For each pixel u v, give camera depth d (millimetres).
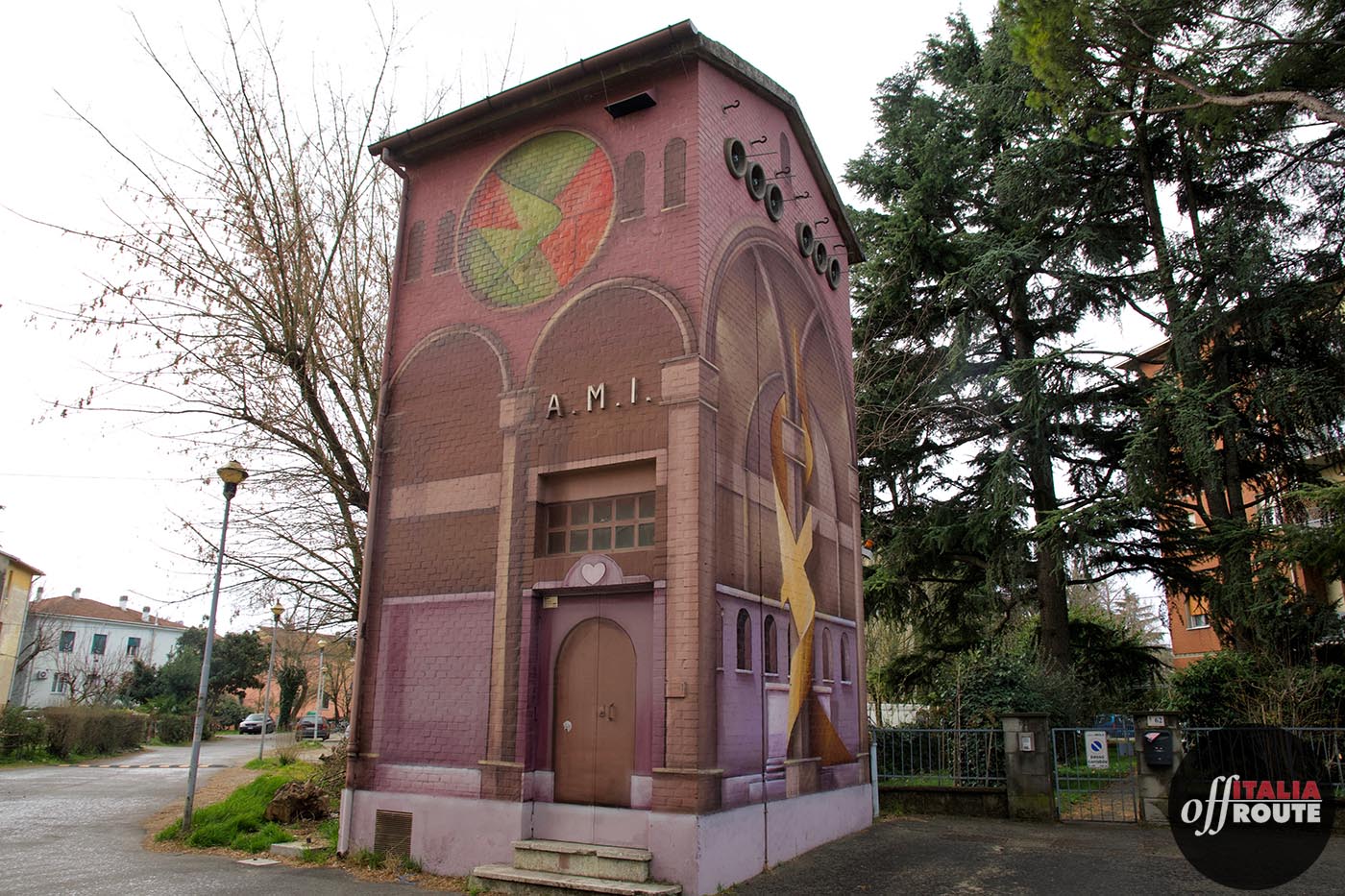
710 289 9828
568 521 9898
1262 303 16188
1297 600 14703
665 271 9828
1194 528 17750
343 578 15594
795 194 12805
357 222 15242
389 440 11305
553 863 8594
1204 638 29109
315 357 14570
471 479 10516
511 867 8781
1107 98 14672
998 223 20812
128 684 50500
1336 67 14328
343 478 14820
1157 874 9336
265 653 59375
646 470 9547
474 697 9742
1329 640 14938
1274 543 14672
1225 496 17594
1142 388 18188
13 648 43812
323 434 14641
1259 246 15922
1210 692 15297
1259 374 17078
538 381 10336
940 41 23031
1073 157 19219
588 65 10664
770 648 10242
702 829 8211
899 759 14594
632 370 9727
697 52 10227
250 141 14336
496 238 11234
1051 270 19031
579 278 10414
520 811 9047
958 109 21844
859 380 20781
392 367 11602
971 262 19594
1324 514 15812
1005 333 21109
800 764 10648
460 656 9977
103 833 12438
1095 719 17828
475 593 10102
